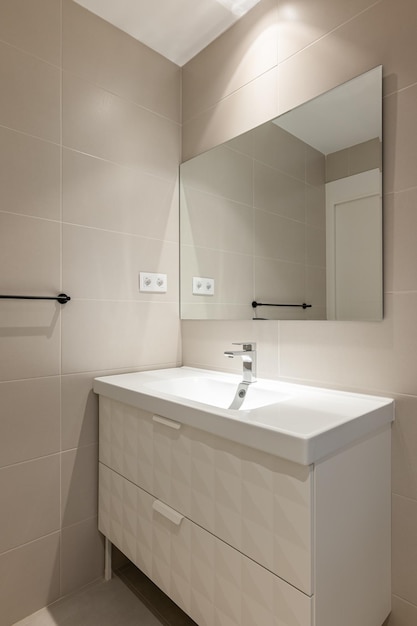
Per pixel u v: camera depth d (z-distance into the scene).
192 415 1.06
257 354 1.54
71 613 1.39
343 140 1.26
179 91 1.90
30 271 1.39
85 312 1.54
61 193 1.47
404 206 1.12
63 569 1.47
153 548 1.24
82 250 1.53
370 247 1.19
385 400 1.14
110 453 1.48
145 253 1.75
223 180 1.68
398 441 1.13
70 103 1.50
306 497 0.82
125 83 1.68
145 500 1.28
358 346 1.24
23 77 1.38
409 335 1.12
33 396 1.40
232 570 0.97
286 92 1.44
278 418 0.95
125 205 1.67
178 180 1.89
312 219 1.34
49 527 1.44
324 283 1.31
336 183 1.28
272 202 1.48
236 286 1.62
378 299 1.17
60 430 1.47
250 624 0.93
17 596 1.35
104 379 1.52
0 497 1.32
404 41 1.12
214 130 1.73
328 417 0.96
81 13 1.54
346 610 0.93
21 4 1.38
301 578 0.83
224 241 1.67
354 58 1.24
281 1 1.46
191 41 1.75
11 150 1.34
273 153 1.47
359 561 0.99
